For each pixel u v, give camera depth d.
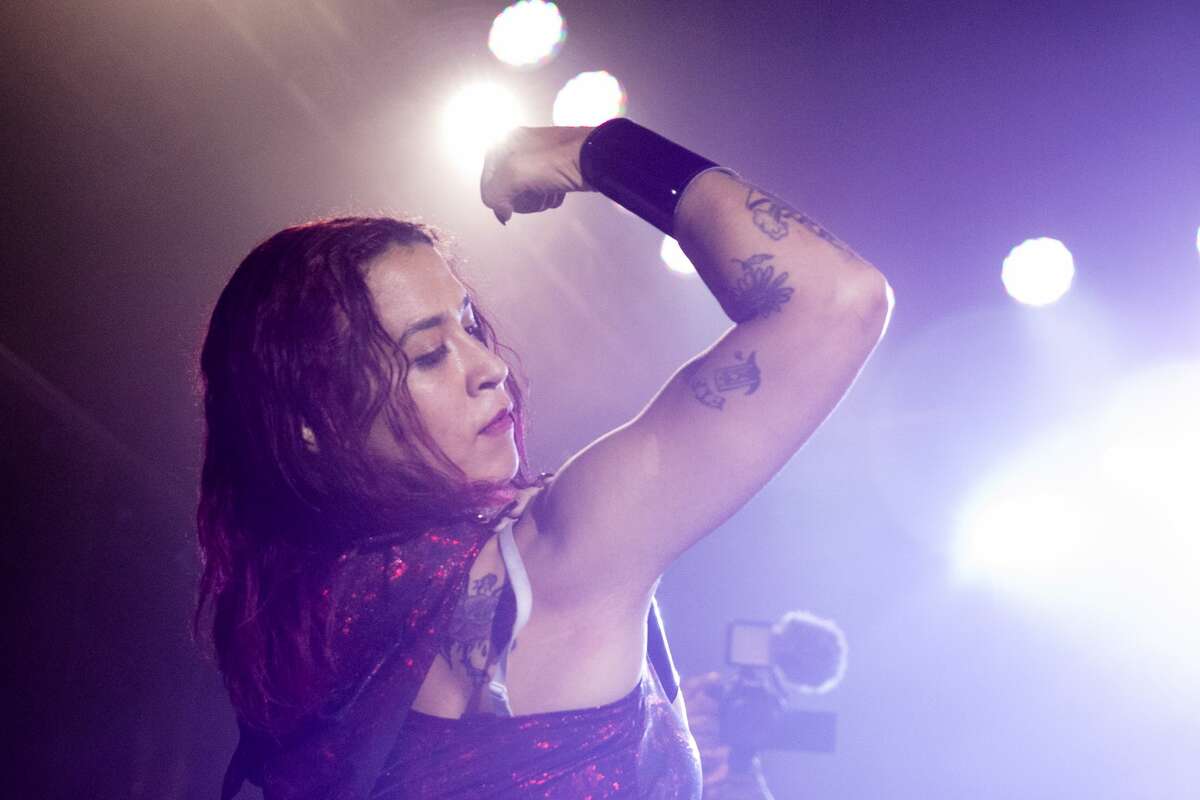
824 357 1.34
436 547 1.44
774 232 1.38
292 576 1.50
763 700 5.32
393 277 1.49
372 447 1.47
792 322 1.34
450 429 1.49
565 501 1.39
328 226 1.52
